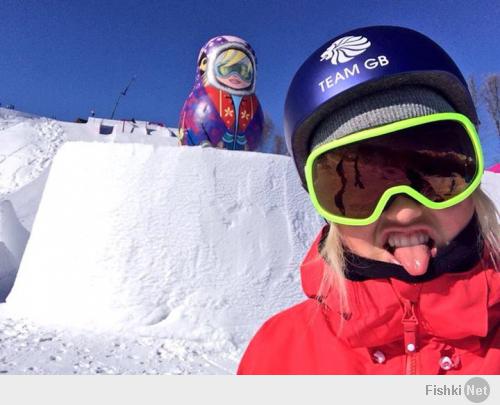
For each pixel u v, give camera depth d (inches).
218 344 234.5
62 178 294.7
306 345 50.9
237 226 275.3
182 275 260.7
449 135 42.2
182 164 280.1
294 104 47.8
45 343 212.7
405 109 42.6
